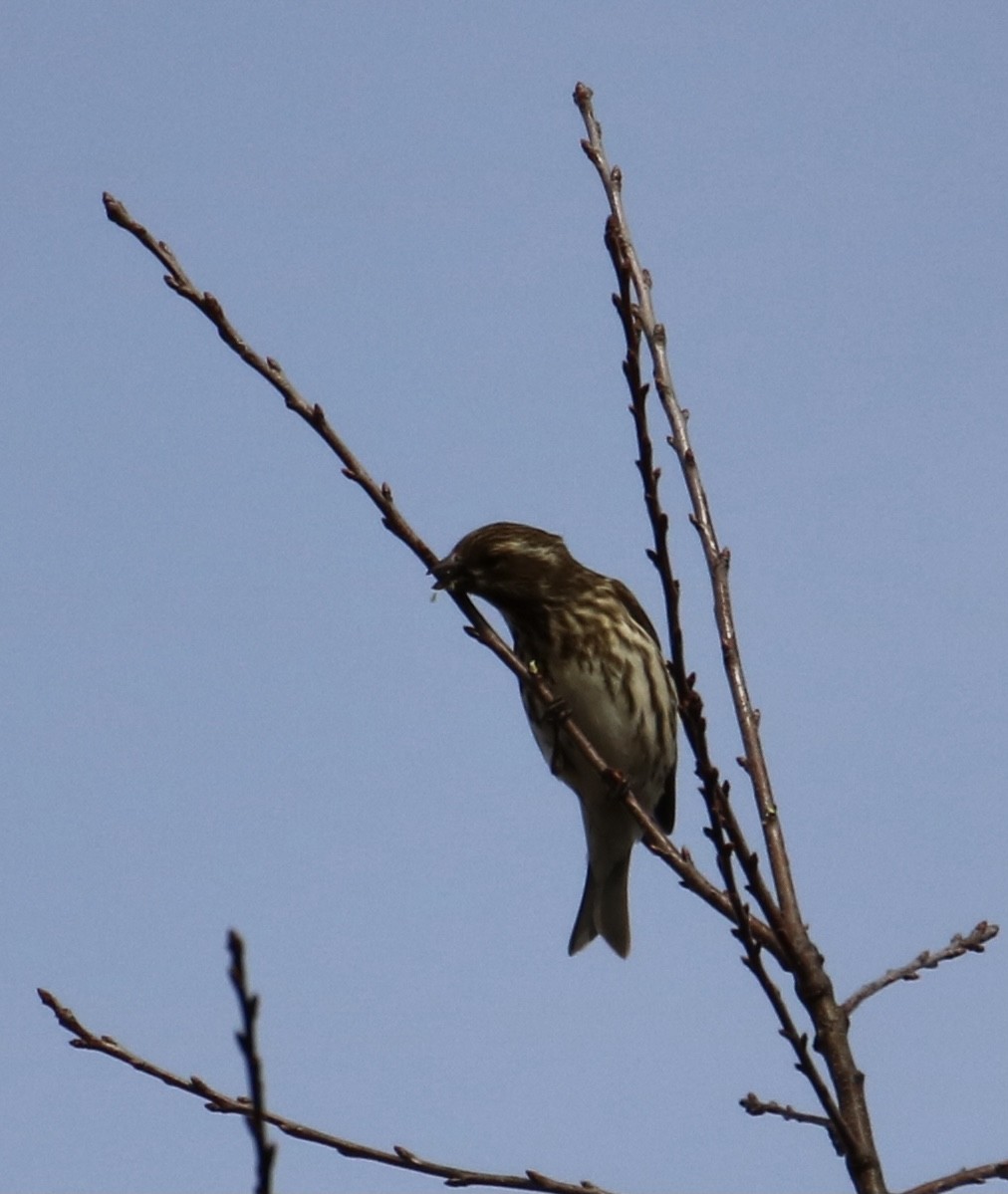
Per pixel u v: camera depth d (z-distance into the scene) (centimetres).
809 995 873
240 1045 543
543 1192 880
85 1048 892
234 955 541
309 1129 884
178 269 1012
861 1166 821
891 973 946
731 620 982
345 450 1029
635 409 898
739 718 959
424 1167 882
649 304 1033
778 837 924
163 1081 891
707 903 941
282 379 1023
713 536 997
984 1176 847
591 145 1034
